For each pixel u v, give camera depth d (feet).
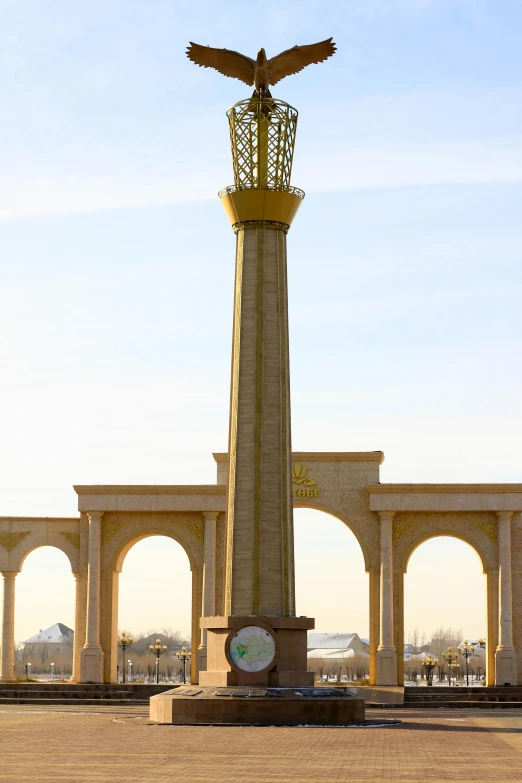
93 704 213.25
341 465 237.04
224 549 235.20
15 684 228.22
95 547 235.61
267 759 103.45
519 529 233.14
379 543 233.35
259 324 164.45
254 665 153.89
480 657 608.19
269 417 162.20
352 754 108.37
